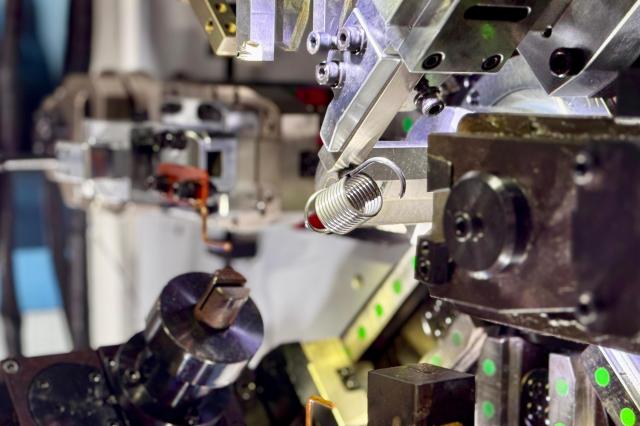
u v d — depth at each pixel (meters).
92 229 2.38
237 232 2.04
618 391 1.16
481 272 0.88
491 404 1.32
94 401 1.31
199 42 2.16
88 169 1.93
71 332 2.36
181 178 1.70
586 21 1.07
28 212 2.63
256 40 1.15
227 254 2.05
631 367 1.15
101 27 2.24
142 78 2.07
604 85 1.11
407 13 0.98
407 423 1.10
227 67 2.13
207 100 1.85
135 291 2.33
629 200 0.76
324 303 1.90
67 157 2.00
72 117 2.14
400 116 1.30
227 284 1.23
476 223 0.88
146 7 2.17
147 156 1.80
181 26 2.16
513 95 1.24
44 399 1.29
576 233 0.80
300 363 1.59
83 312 2.35
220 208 1.69
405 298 1.56
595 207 0.78
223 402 1.35
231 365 1.25
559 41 1.09
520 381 1.31
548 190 0.85
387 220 1.17
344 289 1.84
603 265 0.78
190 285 1.29
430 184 0.96
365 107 1.08
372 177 1.11
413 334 1.61
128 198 1.89
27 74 2.55
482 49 1.01
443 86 1.30
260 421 1.58
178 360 1.24
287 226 1.93
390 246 1.68
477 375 1.34
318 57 2.15
